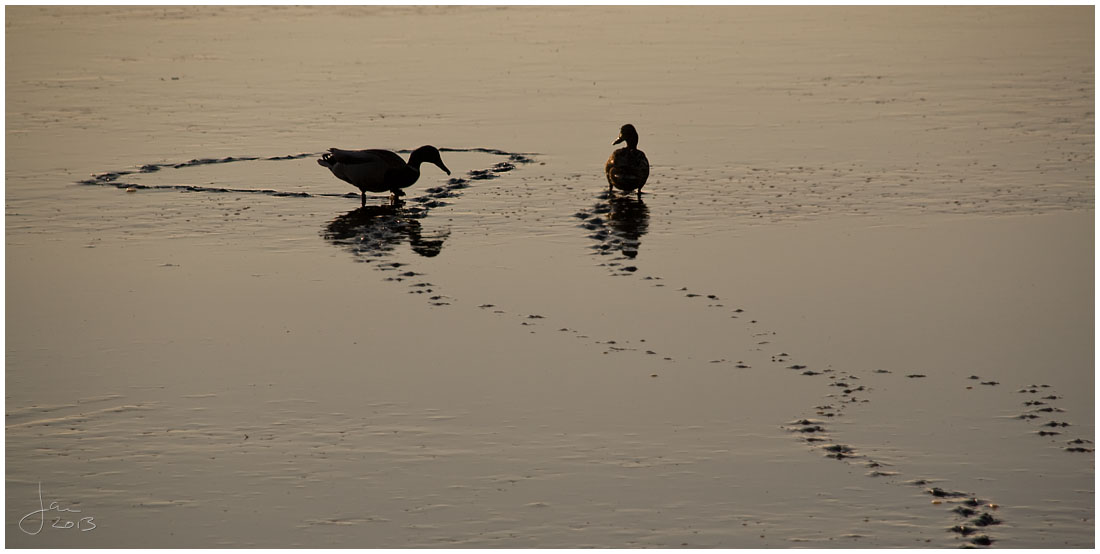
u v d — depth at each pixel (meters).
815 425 10.99
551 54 41.03
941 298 14.92
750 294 15.18
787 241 17.81
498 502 9.59
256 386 12.14
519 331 13.80
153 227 19.09
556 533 9.10
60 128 28.08
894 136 26.38
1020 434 10.72
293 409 11.52
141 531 9.25
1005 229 18.33
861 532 9.03
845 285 15.53
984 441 10.58
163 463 10.36
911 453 10.37
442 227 18.97
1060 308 14.44
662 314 14.38
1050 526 9.09
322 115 29.97
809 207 19.97
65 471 10.23
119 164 24.06
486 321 14.20
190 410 11.52
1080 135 25.98
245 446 10.69
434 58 40.12
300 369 12.62
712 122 28.55
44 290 15.66
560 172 23.25
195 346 13.40
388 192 21.59
